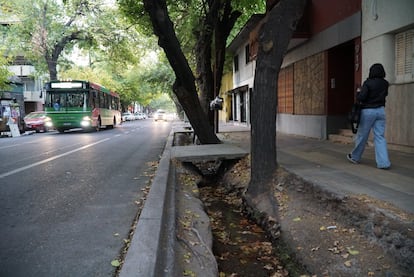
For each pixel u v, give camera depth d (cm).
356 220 486
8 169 987
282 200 635
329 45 1294
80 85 2580
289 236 537
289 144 1202
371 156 866
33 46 3588
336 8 1241
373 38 1017
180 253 443
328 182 604
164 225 499
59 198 675
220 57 1683
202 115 1234
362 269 417
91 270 380
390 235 427
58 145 1658
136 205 627
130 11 1728
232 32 2995
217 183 960
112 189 747
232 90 3183
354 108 739
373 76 716
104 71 5706
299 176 654
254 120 709
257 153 705
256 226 639
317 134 1404
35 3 3488
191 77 1173
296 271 469
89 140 1928
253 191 704
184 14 1988
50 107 2572
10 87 3058
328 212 542
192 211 629
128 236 477
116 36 3703
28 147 1582
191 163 988
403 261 399
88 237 474
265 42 681
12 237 477
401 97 926
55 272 376
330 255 459
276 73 691
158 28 1056
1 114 2786
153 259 369
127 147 1555
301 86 1579
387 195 521
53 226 519
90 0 3597
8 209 606
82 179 848
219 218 687
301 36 1471
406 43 930
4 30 3691
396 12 923
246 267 496
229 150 1033
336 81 1323
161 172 817
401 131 929
